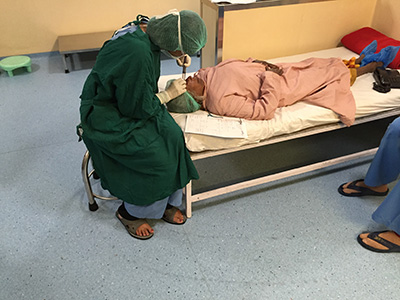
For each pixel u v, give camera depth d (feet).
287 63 7.37
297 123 6.26
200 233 6.12
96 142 5.15
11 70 11.11
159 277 5.40
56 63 12.26
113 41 4.99
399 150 6.08
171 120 5.41
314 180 7.33
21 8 11.51
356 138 8.46
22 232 6.06
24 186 7.01
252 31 8.12
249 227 6.24
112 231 6.13
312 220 6.40
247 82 6.32
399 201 5.41
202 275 5.43
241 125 5.91
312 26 8.75
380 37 8.76
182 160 5.43
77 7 11.94
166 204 5.93
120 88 4.80
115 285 5.28
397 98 6.96
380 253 5.82
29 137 8.44
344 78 7.03
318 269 5.55
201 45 5.19
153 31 5.03
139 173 5.37
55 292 5.16
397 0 8.70
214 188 6.78
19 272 5.42
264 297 5.14
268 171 7.39
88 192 6.23
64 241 5.93
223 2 7.62
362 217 6.49
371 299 5.14
